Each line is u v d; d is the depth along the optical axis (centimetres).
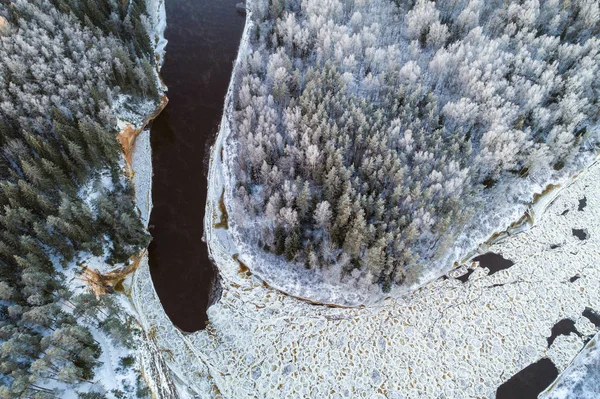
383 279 5922
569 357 5691
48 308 4506
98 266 5591
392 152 6581
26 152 5956
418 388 5422
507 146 6506
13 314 4441
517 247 6625
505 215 6700
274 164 6850
